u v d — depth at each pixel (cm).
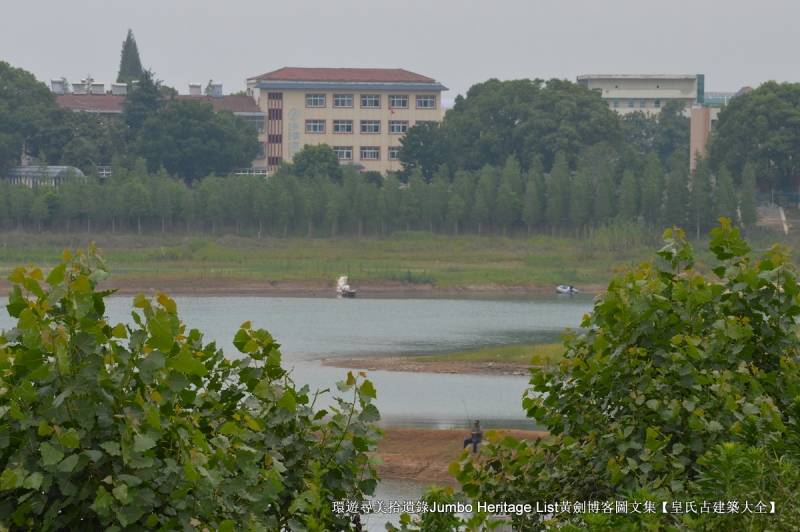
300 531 1689
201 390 1814
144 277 19012
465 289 19688
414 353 11956
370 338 13300
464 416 7944
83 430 1331
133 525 1349
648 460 1773
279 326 14388
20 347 1405
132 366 1379
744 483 1582
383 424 7500
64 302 1372
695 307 1905
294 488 1761
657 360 1888
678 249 1988
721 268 2014
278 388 1803
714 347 1862
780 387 1916
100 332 1359
